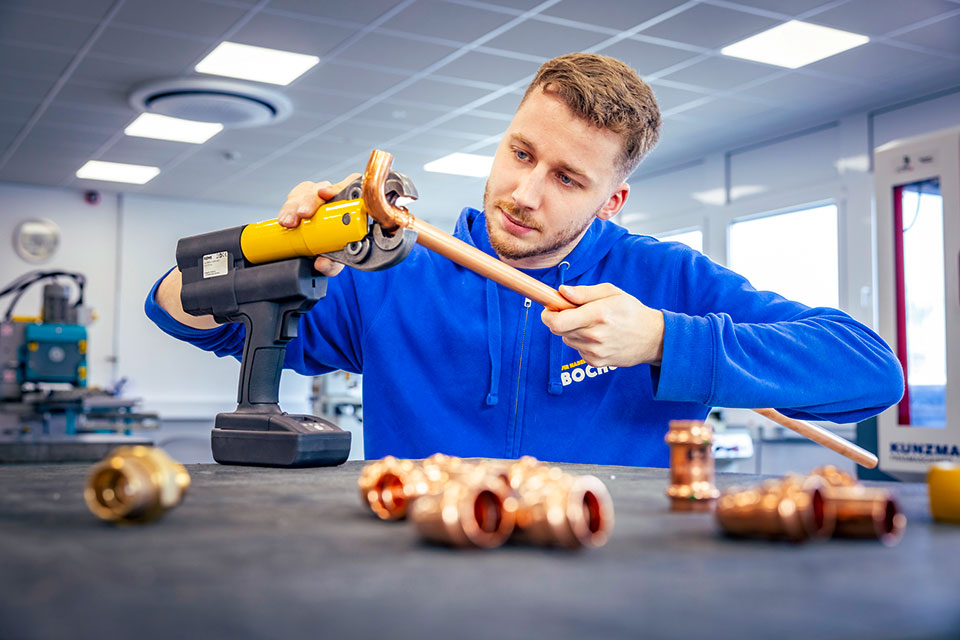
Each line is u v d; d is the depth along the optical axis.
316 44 4.49
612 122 1.23
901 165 2.89
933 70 4.82
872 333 1.22
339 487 0.78
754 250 6.33
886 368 1.16
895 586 0.39
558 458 1.38
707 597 0.37
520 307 1.43
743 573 0.42
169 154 6.64
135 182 7.52
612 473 0.97
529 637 0.30
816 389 1.10
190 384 8.24
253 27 4.28
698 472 0.66
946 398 2.77
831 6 4.00
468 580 0.40
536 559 0.46
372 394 1.45
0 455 2.32
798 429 1.25
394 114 5.64
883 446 2.93
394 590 0.38
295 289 1.06
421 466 0.64
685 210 6.77
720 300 1.40
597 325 0.98
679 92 5.17
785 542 0.51
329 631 0.31
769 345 1.09
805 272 5.98
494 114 5.64
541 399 1.40
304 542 0.50
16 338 4.52
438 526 0.47
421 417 1.42
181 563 0.43
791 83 5.02
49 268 7.71
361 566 0.43
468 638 0.30
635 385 1.40
